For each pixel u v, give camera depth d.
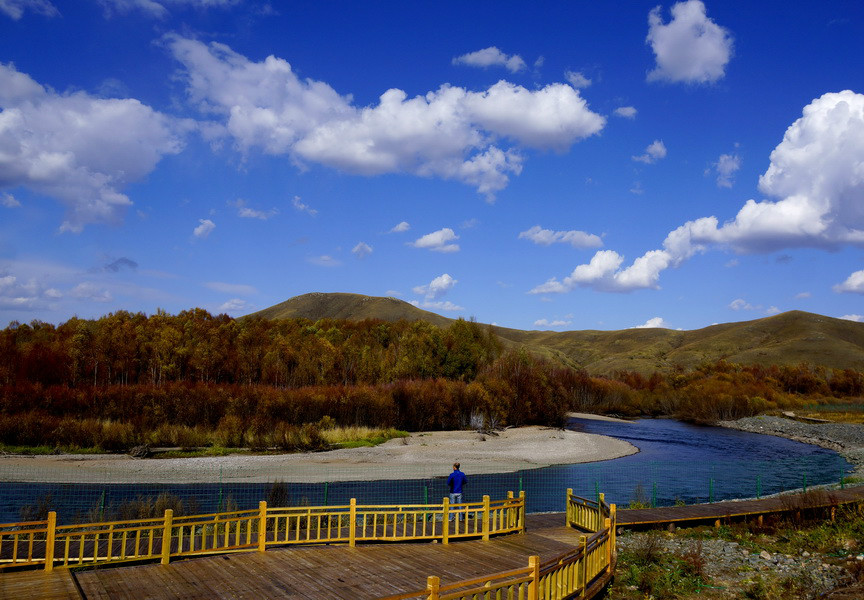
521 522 17.06
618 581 14.46
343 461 41.47
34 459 39.69
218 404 53.88
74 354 70.88
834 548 17.22
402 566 12.59
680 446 56.09
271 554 13.26
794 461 45.97
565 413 76.31
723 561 16.50
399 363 84.19
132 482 33.34
